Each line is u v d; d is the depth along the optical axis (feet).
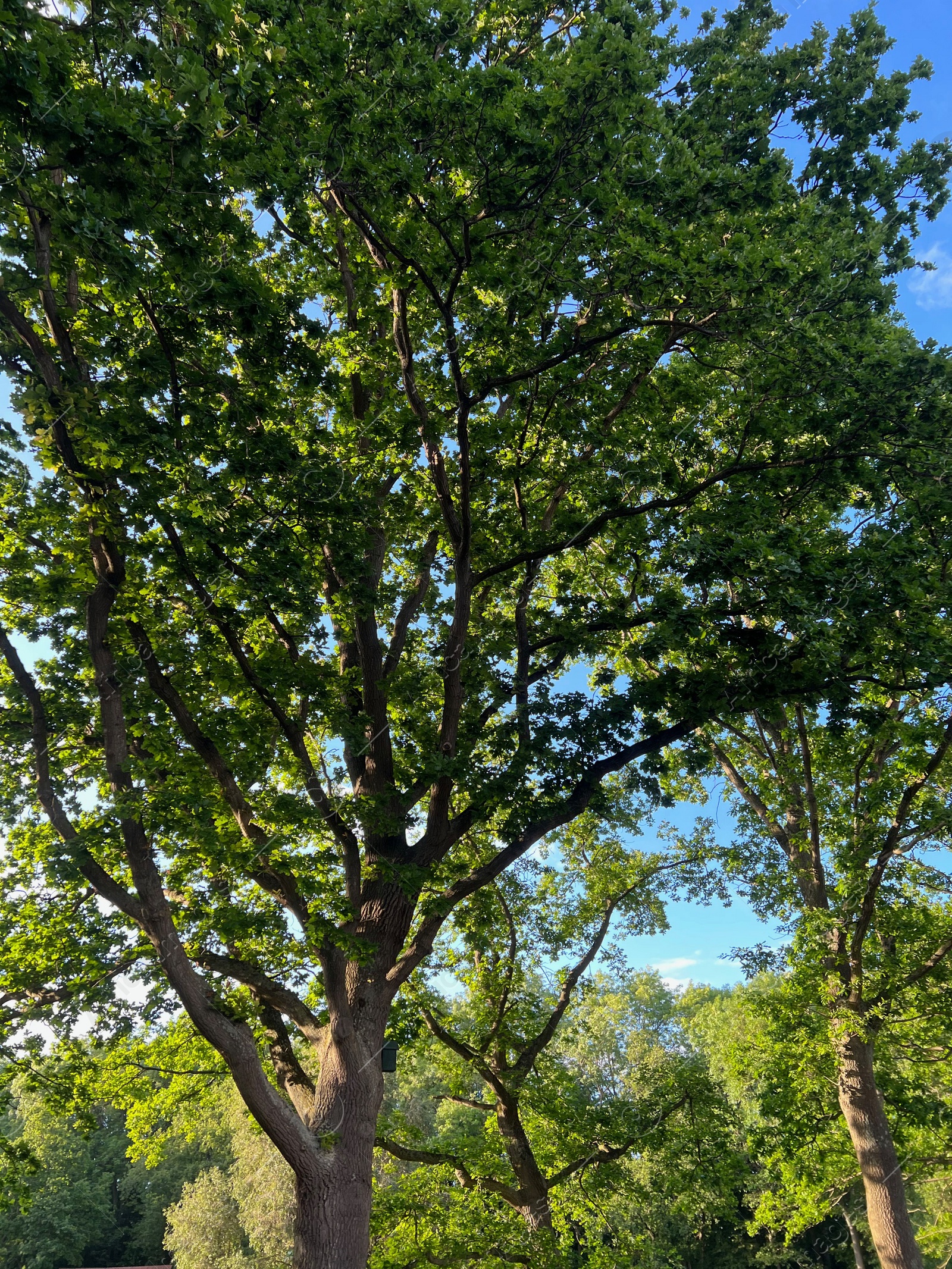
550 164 28.55
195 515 29.58
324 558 37.81
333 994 32.55
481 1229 50.37
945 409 32.48
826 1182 60.23
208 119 22.40
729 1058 59.06
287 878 34.04
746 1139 60.23
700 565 32.17
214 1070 47.06
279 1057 37.19
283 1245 82.99
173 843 37.17
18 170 22.20
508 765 35.99
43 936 38.22
